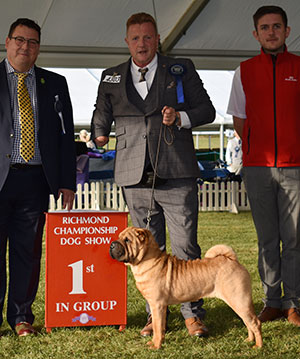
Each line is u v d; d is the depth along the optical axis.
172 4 8.18
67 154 3.80
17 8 7.77
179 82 3.63
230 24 8.62
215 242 7.87
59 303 3.67
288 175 3.89
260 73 3.96
